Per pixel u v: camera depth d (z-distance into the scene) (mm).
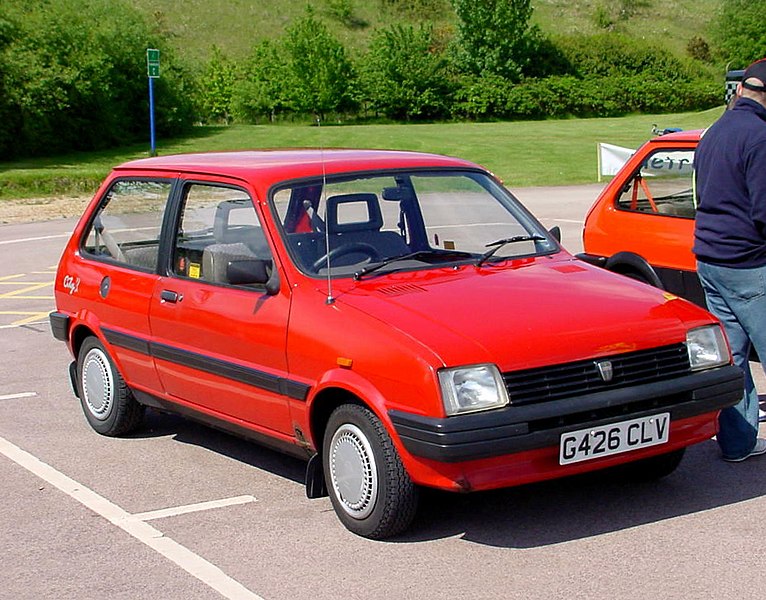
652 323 4992
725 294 5648
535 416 4527
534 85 65875
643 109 68562
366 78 61844
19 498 5816
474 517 5242
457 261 5672
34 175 28875
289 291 5340
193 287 5977
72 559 4938
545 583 4438
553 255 5949
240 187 5816
